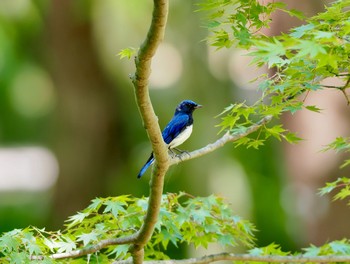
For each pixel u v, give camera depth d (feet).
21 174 95.04
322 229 43.96
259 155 60.39
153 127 15.55
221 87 56.39
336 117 42.73
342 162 42.60
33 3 58.70
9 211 70.08
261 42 13.08
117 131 60.59
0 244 16.56
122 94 61.62
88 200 59.41
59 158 59.93
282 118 45.19
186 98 56.54
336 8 16.30
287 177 51.31
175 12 55.16
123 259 20.61
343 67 17.17
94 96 59.00
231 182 59.06
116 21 57.47
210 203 19.83
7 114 79.10
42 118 79.46
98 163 59.52
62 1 56.08
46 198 74.13
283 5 17.61
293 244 57.98
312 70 17.17
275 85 17.80
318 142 43.21
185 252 51.19
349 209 43.21
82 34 57.16
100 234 18.47
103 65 59.16
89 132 59.11
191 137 55.31
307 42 12.84
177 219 18.94
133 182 61.21
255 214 60.18
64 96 59.06
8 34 62.23
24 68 70.59
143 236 17.42
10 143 85.71
